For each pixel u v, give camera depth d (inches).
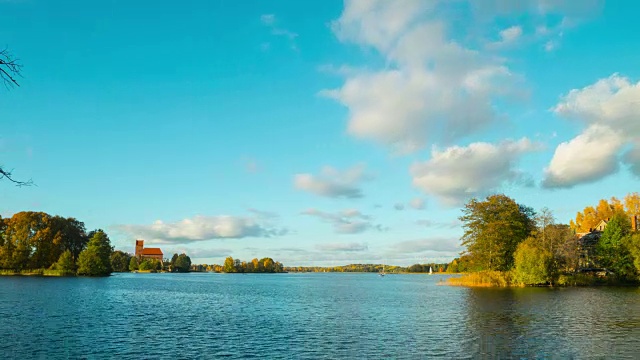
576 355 1125.1
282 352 1178.0
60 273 5575.8
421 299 2795.3
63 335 1397.6
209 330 1529.3
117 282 4790.8
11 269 5536.4
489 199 3946.9
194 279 7121.1
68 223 6161.4
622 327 1520.7
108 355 1134.4
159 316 1914.4
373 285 5477.4
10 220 5629.9
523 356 1119.6
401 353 1161.4
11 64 427.2
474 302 2428.6
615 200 5733.3
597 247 4252.0
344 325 1640.0
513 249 3919.8
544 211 3924.7
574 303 2295.8
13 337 1352.1
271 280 7598.4
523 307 2128.4
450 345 1252.5
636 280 3949.3
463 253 3973.9
